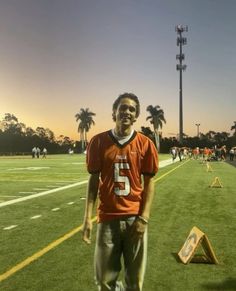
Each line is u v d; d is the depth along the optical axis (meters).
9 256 3.81
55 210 6.41
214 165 21.73
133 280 2.01
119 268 2.02
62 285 3.06
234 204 7.08
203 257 3.69
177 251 3.99
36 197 8.02
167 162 25.70
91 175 2.03
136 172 1.99
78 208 6.60
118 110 1.99
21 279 3.19
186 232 4.82
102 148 2.00
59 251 3.98
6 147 63.16
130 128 2.02
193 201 7.45
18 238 4.51
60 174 14.61
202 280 3.19
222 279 3.21
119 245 1.99
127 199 1.97
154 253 3.92
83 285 3.07
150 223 5.36
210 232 4.84
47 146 66.12
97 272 1.99
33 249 4.05
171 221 5.50
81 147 65.44
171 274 3.32
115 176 1.97
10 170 17.12
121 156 1.98
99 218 2.00
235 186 10.16
